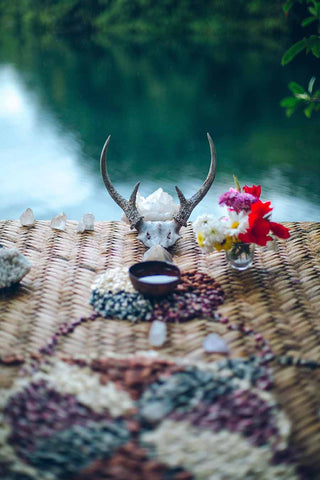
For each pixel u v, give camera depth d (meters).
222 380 1.14
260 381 1.14
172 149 4.96
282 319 1.36
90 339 1.29
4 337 1.30
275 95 6.32
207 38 8.93
